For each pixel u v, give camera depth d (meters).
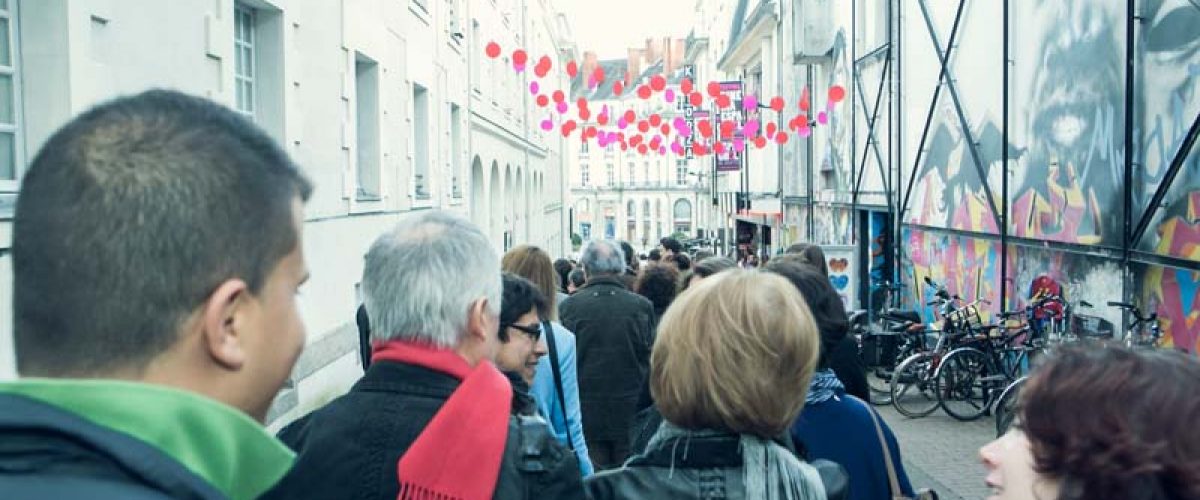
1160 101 8.00
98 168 1.02
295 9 8.60
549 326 4.00
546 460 2.01
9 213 4.48
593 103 97.19
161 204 1.02
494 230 25.89
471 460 1.94
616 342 5.49
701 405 2.09
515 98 29.16
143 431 0.96
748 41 31.06
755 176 33.03
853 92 18.08
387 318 2.21
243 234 1.08
